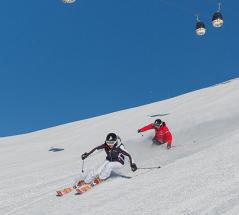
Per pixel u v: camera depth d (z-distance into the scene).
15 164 14.01
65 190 9.12
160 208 6.96
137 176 9.40
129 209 7.25
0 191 10.27
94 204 7.90
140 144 13.97
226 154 9.40
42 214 7.95
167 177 8.68
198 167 8.88
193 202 6.93
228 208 6.34
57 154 14.98
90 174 9.39
